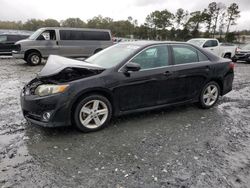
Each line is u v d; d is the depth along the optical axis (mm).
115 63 4684
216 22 64312
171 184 3018
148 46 4977
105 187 2930
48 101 4047
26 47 13516
